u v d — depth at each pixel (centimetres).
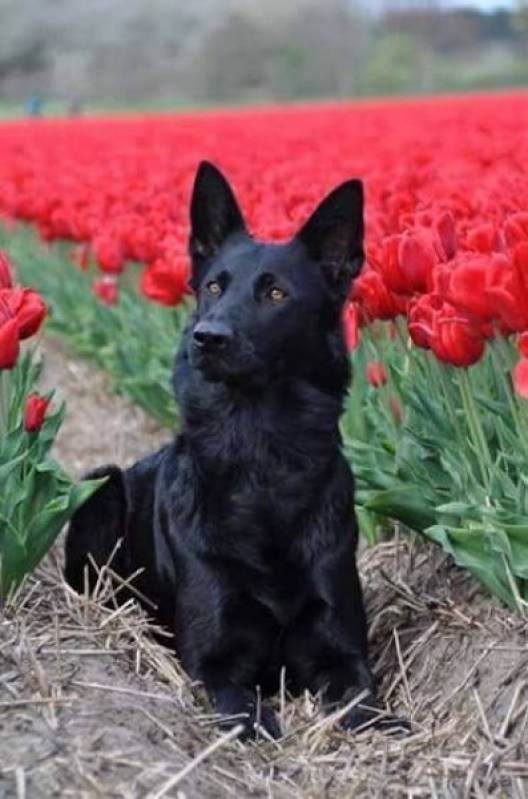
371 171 1820
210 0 12744
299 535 899
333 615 903
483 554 916
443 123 3012
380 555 1105
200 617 902
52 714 772
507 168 1661
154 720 799
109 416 1819
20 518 939
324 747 841
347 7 12119
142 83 12344
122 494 1042
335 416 922
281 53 12100
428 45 14338
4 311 883
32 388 1027
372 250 1016
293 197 1453
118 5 12888
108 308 1922
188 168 2241
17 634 868
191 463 926
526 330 815
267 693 940
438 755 814
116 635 906
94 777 719
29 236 2527
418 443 1010
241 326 878
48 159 2823
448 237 952
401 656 950
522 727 819
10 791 702
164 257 1249
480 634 920
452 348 868
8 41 12531
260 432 900
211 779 760
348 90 11931
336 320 928
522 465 927
